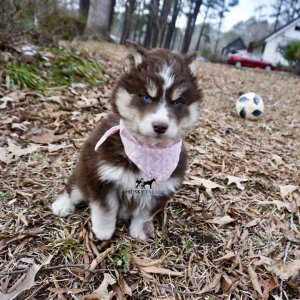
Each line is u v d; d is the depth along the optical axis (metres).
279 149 0.86
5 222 0.46
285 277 0.43
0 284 0.37
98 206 0.44
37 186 0.55
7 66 0.93
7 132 0.68
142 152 0.41
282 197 0.62
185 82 0.41
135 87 0.40
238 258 0.46
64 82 1.01
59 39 1.43
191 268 0.44
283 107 1.39
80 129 0.75
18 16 1.04
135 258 0.43
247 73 2.62
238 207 0.57
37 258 0.41
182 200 0.57
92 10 2.77
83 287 0.39
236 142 0.86
